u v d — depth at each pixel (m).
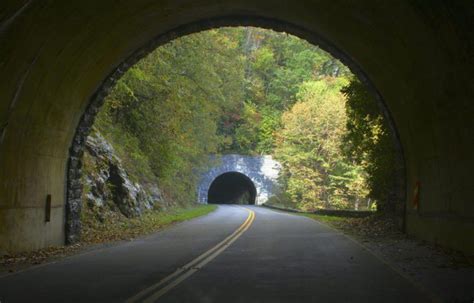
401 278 9.56
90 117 18.00
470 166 11.55
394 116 18.22
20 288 8.70
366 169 24.98
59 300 7.69
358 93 22.95
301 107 52.22
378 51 15.40
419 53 12.59
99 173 25.62
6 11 9.63
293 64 75.69
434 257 12.25
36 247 14.60
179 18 18.05
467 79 10.50
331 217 31.16
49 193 15.59
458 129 11.98
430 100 13.45
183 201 50.38
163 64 30.50
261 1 17.22
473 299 7.62
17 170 13.23
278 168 65.44
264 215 36.31
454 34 10.13
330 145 49.84
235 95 51.69
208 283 9.10
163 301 7.57
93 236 19.59
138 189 31.83
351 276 9.83
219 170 69.12
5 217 12.69
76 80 15.55
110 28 14.82
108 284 9.02
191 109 38.41
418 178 16.56
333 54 19.44
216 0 17.11
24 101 12.71
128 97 31.28
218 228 23.41
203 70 35.97
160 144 35.00
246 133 73.31
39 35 11.59
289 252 13.78
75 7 11.95
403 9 11.51
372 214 27.44
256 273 10.23
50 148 15.45
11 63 11.23
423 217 15.77
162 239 18.14
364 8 13.38
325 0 14.74
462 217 12.21
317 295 8.02
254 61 77.94
